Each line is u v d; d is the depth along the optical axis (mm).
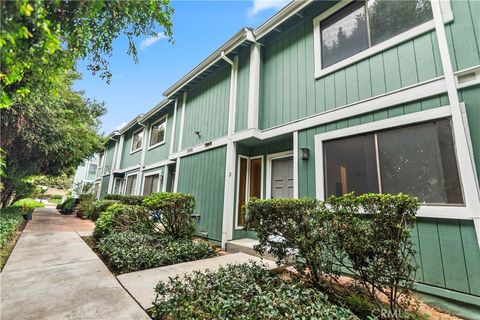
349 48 4527
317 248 2895
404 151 3502
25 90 1920
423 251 3080
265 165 6254
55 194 34656
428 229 3092
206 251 4805
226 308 2209
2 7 1195
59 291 2795
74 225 8766
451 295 2801
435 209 3051
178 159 8562
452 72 3180
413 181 3336
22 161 7059
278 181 5922
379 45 4027
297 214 3051
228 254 4922
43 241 5586
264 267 3611
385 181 3619
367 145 3945
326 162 4480
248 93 6125
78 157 9203
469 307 2672
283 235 3160
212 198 6539
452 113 3092
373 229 2479
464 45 3174
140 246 4508
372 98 3967
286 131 5297
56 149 7055
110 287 2943
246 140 6020
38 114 5879
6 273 3383
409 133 3500
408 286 2463
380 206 2484
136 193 12023
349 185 4055
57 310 2334
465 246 2799
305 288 2820
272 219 3260
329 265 2902
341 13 4801
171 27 2605
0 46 1238
